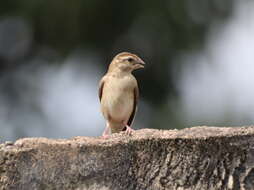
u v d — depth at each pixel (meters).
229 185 7.45
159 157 7.59
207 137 7.51
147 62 21.30
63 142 7.76
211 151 7.51
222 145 7.50
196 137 7.53
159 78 21.23
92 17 21.06
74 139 7.89
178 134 7.64
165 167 7.56
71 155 7.70
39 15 21.09
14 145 7.83
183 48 20.91
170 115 20.30
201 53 20.89
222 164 7.49
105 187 7.62
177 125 19.77
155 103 21.25
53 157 7.71
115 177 7.62
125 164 7.62
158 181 7.56
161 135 7.65
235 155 7.48
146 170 7.60
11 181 7.72
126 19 21.16
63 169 7.69
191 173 7.52
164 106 20.86
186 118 19.70
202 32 20.88
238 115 18.61
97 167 7.66
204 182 7.49
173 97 21.05
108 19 21.17
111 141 7.70
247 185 7.44
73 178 7.66
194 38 20.83
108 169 7.64
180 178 7.53
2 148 7.79
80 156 7.69
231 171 7.47
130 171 7.61
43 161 7.72
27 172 7.72
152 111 21.19
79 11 20.86
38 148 7.75
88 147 7.69
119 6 21.00
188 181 7.51
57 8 20.84
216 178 7.48
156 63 21.19
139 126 21.16
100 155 7.67
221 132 7.61
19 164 7.73
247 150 7.47
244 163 7.47
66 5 20.77
